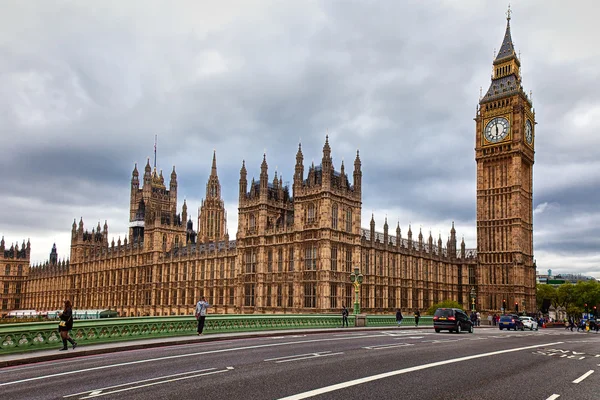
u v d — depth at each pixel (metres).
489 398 18.42
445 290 130.88
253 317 50.59
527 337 55.38
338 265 90.56
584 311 171.62
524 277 123.56
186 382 20.86
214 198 186.38
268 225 101.44
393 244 115.25
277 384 20.38
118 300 172.00
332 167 93.00
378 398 17.94
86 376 22.78
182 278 142.62
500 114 128.25
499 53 133.50
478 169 130.88
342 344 37.38
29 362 28.80
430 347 36.12
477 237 128.88
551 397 18.84
